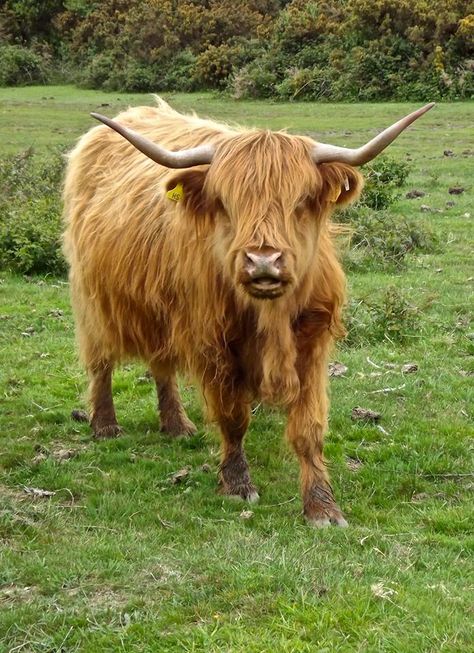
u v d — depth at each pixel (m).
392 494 5.62
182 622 4.15
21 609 4.27
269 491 5.68
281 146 4.71
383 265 11.43
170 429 6.75
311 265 4.94
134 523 5.25
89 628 4.14
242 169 4.65
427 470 5.92
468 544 4.87
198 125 6.00
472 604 4.20
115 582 4.52
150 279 5.66
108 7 45.28
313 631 3.99
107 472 6.05
